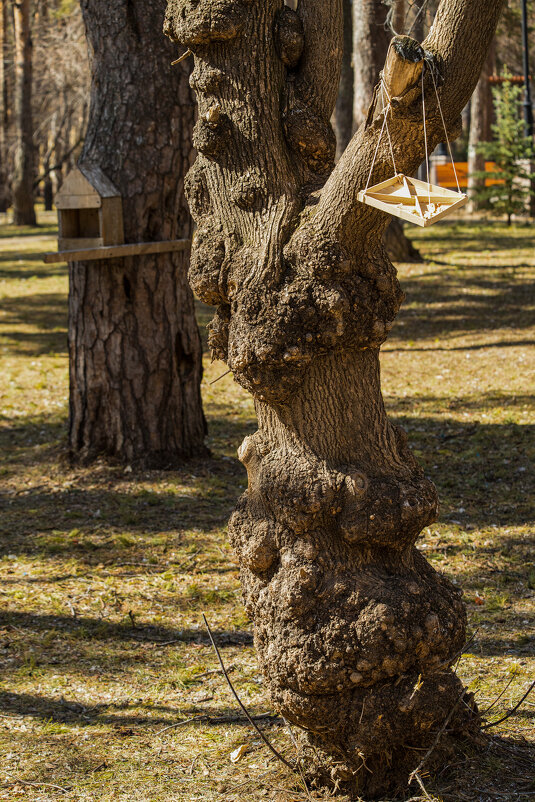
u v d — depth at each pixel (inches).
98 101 295.0
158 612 208.1
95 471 303.0
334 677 124.5
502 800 125.0
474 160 1155.3
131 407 306.5
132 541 251.8
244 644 191.3
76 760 144.3
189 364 316.5
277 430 134.8
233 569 232.8
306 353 126.1
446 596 134.7
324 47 133.0
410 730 127.1
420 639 125.7
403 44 109.5
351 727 126.1
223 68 130.8
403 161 117.5
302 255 125.0
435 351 502.3
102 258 294.2
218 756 145.2
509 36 1095.0
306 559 129.0
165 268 301.4
